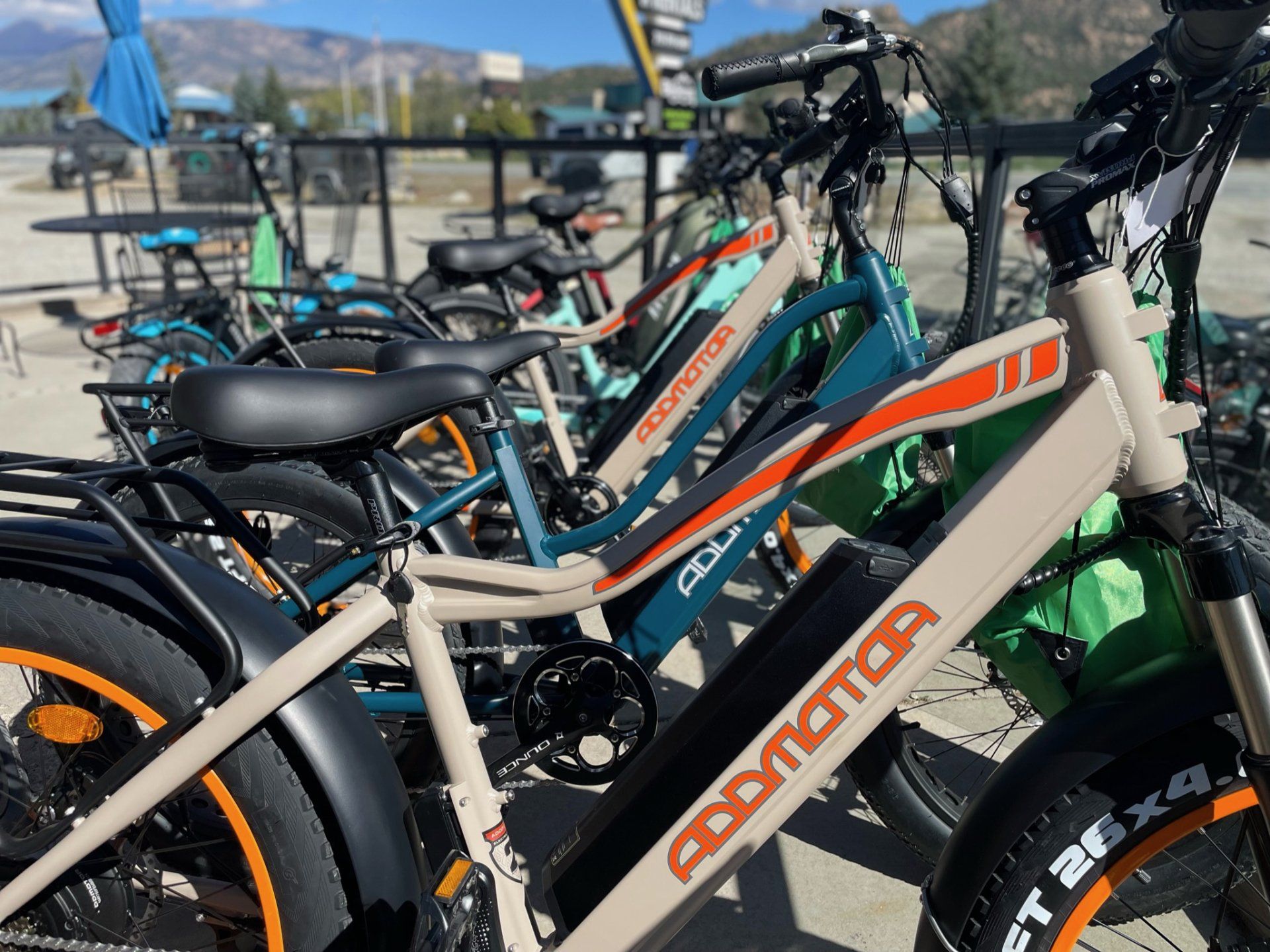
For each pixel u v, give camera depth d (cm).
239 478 182
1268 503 266
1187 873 132
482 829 123
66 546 119
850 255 171
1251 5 79
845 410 120
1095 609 123
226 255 451
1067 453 108
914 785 167
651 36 1027
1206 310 301
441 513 158
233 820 120
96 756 138
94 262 926
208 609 116
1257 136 204
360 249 1020
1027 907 111
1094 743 111
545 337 158
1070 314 107
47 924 127
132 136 484
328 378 112
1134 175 103
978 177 326
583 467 253
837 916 173
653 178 559
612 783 142
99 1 471
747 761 119
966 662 180
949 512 116
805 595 119
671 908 122
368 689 173
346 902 121
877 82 151
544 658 152
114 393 147
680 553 126
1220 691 109
